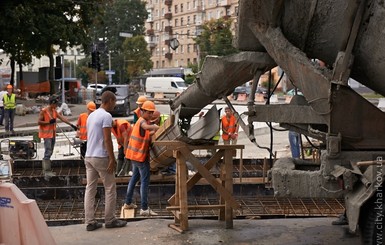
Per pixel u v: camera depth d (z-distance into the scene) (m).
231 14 70.25
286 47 5.65
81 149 12.28
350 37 5.36
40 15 30.88
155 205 9.30
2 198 4.94
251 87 6.31
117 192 9.46
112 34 88.44
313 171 5.67
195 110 7.37
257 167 12.44
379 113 5.40
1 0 29.27
